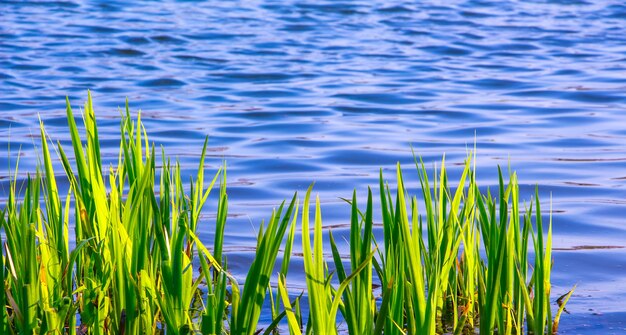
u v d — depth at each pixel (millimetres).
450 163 11898
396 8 33250
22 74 20031
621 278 7230
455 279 5980
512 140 13586
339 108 16562
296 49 24438
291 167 11758
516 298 5875
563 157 12289
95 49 23672
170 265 5445
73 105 16641
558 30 28531
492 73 20859
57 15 29531
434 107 16672
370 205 4590
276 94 18125
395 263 4930
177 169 6484
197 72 20844
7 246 5316
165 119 15398
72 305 5230
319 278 4340
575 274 7324
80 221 6074
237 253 7848
